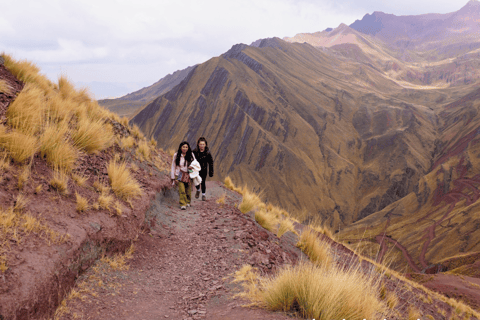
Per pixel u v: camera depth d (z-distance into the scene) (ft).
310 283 10.50
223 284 13.92
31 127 15.85
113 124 29.27
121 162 24.44
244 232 20.38
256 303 11.08
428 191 522.06
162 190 26.71
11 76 20.51
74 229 12.80
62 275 10.68
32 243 10.58
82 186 16.84
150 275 14.69
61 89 25.71
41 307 9.12
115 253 14.89
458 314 32.04
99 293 11.60
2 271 8.84
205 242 19.22
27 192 12.84
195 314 11.04
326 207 577.84
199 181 26.66
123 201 18.98
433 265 311.06
